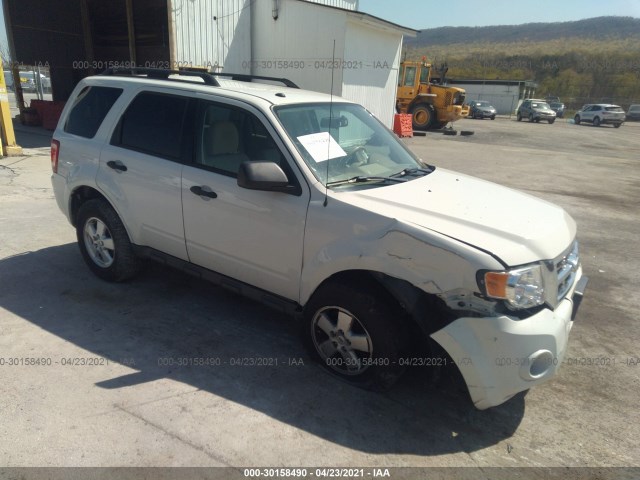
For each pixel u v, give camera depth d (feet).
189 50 42.04
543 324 8.79
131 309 13.60
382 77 54.65
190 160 12.30
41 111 51.80
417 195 10.69
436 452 9.00
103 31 55.26
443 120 80.12
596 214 27.66
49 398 9.77
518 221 9.92
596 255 20.62
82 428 9.01
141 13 49.03
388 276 9.38
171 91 12.95
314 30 46.37
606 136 90.79
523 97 169.58
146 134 13.29
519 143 68.59
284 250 10.83
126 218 13.76
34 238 18.71
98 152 14.14
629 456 9.17
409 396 10.49
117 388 10.19
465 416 10.01
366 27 48.75
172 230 12.88
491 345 8.60
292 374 11.00
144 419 9.34
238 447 8.80
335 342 10.68
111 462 8.30
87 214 14.70
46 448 8.50
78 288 14.67
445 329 8.89
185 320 13.17
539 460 8.95
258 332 12.78
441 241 8.87
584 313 15.12
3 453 8.34
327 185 10.47
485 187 12.24
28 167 31.50
